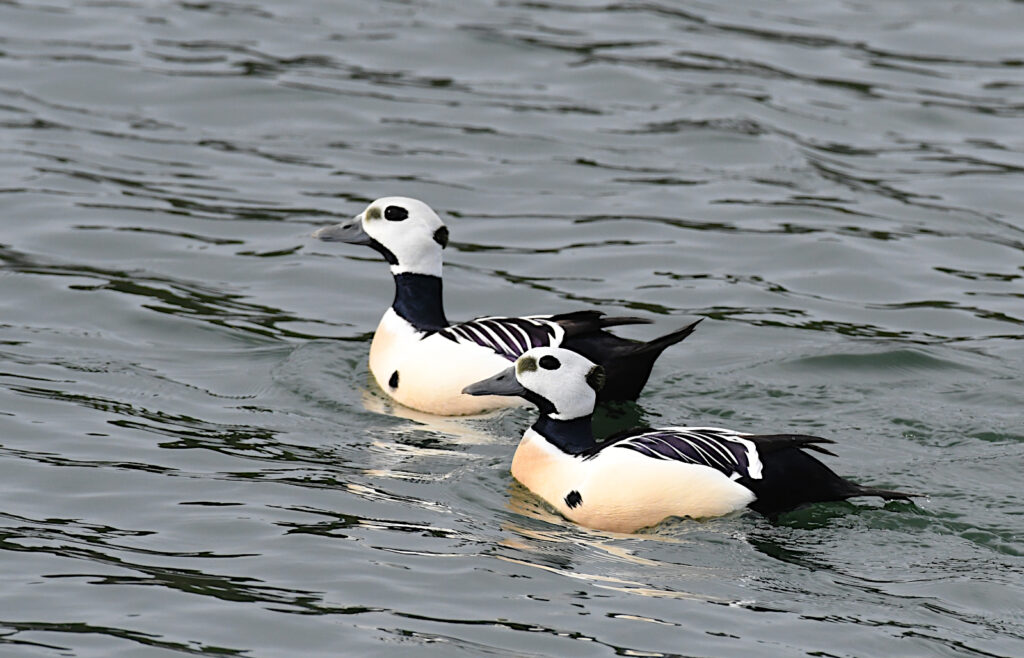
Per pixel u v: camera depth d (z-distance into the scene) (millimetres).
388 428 14461
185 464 13242
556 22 27781
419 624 10344
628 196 21094
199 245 19375
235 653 9891
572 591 10906
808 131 23344
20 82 24219
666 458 12180
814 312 17703
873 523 12023
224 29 26938
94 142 22375
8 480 12727
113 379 15352
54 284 17891
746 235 19953
